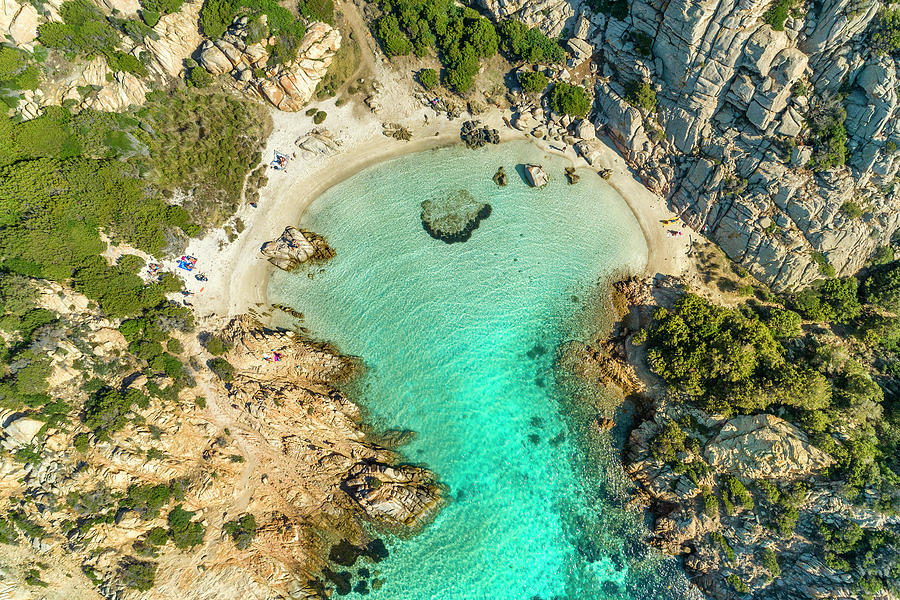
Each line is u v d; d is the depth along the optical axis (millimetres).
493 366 48125
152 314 46812
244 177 50562
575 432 46656
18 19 44188
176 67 48438
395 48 49844
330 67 50625
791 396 39406
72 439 40281
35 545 37969
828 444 38156
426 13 48625
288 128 50969
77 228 45562
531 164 51531
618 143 50688
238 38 46750
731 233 47719
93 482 39438
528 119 51281
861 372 41594
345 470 44281
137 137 48281
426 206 50875
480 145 51406
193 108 49531
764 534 39594
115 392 42188
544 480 45812
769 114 42312
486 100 51312
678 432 42781
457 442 46562
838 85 40156
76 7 44906
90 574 37656
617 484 45062
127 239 47656
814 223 43812
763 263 47062
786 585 38469
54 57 45938
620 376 46938
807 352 43625
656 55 45250
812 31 39281
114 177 46969
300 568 42219
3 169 44781
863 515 36750
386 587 43062
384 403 47250
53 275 44656
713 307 45094
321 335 48875
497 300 49344
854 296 45094
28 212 44594
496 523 44812
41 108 46250
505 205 50875
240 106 50156
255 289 49688
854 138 41156
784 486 39281
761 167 44250
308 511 43594
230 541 41375
